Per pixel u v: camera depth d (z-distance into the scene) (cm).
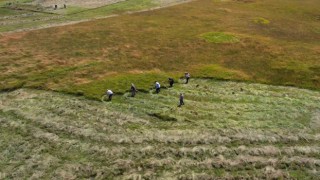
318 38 8588
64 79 5612
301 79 6025
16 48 6956
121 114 4603
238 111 4841
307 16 10662
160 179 3431
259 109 4922
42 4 11319
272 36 8575
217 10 11069
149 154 3803
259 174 3538
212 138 4106
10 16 9800
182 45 7588
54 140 3978
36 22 9206
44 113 4550
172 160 3709
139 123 4419
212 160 3719
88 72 5934
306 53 7325
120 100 5022
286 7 11719
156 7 11319
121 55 6825
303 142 4141
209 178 3453
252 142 4081
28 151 3794
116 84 5481
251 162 3706
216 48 7488
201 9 11175
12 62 6203
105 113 4609
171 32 8550
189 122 4491
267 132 4288
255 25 9481
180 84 5669
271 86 5741
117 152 3800
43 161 3638
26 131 4144
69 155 3747
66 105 4778
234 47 7588
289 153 3891
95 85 5422
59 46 7194
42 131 4144
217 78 5941
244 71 6312
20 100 4888
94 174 3478
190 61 6694
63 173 3466
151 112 4691
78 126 4266
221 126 4409
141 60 6619
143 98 5116
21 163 3609
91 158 3709
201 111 4791
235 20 9931
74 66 6159
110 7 11131
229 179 3453
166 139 4062
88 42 7519
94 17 9856
